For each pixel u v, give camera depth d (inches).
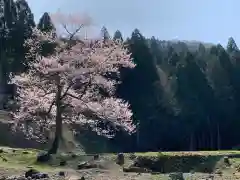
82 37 979.3
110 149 1969.7
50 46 1133.1
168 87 2800.2
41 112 1032.8
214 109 2719.0
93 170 577.0
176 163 639.8
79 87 979.3
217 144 2613.2
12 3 2731.3
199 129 2586.1
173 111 2593.5
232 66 3046.3
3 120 1445.6
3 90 2096.5
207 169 613.0
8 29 2554.1
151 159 647.1
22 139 1368.1
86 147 1679.4
